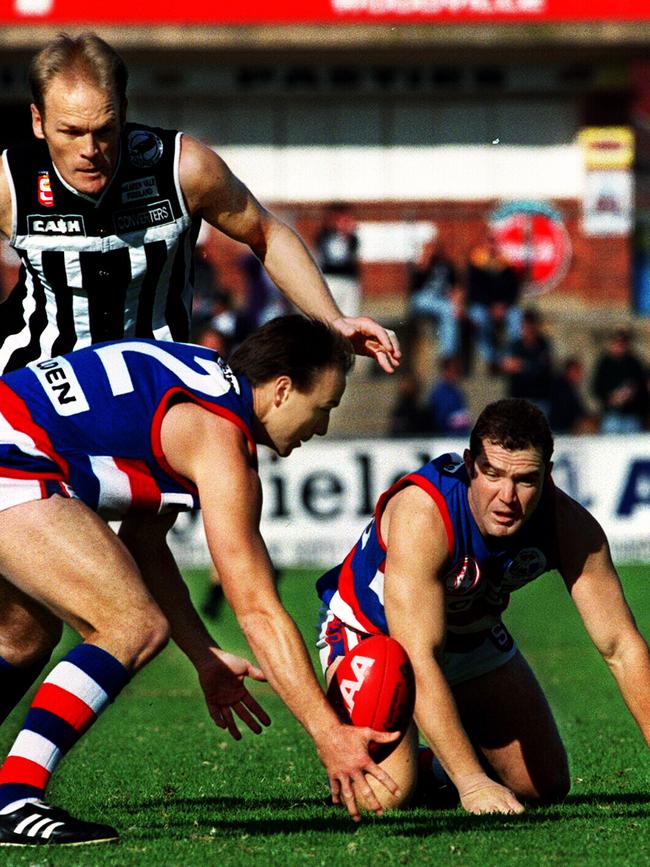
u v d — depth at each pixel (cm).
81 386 1289
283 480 4491
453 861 1227
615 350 5284
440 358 5609
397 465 4506
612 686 2723
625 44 6175
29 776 1257
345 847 1284
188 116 6662
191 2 6078
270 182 6725
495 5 6138
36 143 1494
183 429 1270
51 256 1504
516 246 6506
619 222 6600
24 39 5981
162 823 1435
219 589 3528
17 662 1388
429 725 1505
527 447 1430
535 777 1670
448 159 6725
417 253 6378
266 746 2039
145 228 1514
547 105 6675
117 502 1285
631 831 1373
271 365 1315
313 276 1589
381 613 1589
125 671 1241
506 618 3803
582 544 1538
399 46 6144
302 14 6112
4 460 1259
